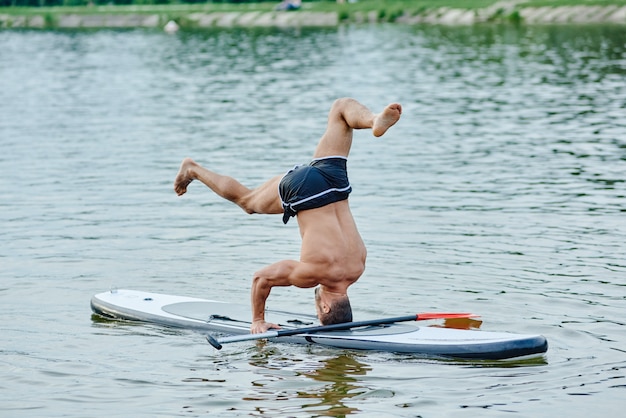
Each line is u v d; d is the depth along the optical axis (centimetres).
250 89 5931
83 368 1733
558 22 9888
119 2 13825
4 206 3011
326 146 1886
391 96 5412
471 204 2906
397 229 2633
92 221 2809
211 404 1570
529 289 2109
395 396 1590
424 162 3575
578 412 1513
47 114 5094
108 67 7588
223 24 11762
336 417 1510
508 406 1540
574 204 2872
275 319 1959
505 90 5509
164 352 1820
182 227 2727
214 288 2186
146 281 2239
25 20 12794
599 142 3856
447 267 2280
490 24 10088
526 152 3709
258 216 2850
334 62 7325
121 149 3988
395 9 11181
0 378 1680
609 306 1991
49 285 2219
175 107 5238
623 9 9862
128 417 1522
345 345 1823
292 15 11606
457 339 1794
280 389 1630
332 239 1858
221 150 3884
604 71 6156
